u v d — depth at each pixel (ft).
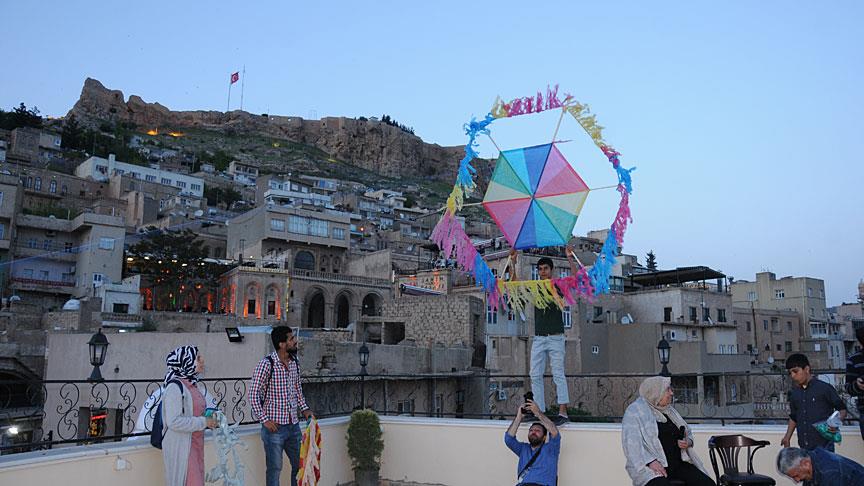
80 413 59.98
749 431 25.79
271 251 176.14
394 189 459.32
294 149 551.18
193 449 21.42
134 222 224.12
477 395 83.87
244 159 481.46
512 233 27.35
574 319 126.41
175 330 114.42
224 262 164.86
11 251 165.68
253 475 26.30
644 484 18.79
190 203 256.11
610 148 25.63
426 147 634.02
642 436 19.30
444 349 79.20
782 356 193.16
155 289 163.73
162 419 20.86
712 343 148.05
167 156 385.91
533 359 28.14
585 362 125.59
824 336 209.05
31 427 62.85
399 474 31.27
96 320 104.58
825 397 21.24
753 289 224.33
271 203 195.72
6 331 98.48
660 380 20.01
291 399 25.39
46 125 410.93
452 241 27.63
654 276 162.20
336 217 197.57
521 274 117.19
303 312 158.71
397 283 153.69
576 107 26.11
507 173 27.53
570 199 26.35
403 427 31.58
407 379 72.28
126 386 57.52
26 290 163.84
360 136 592.60
